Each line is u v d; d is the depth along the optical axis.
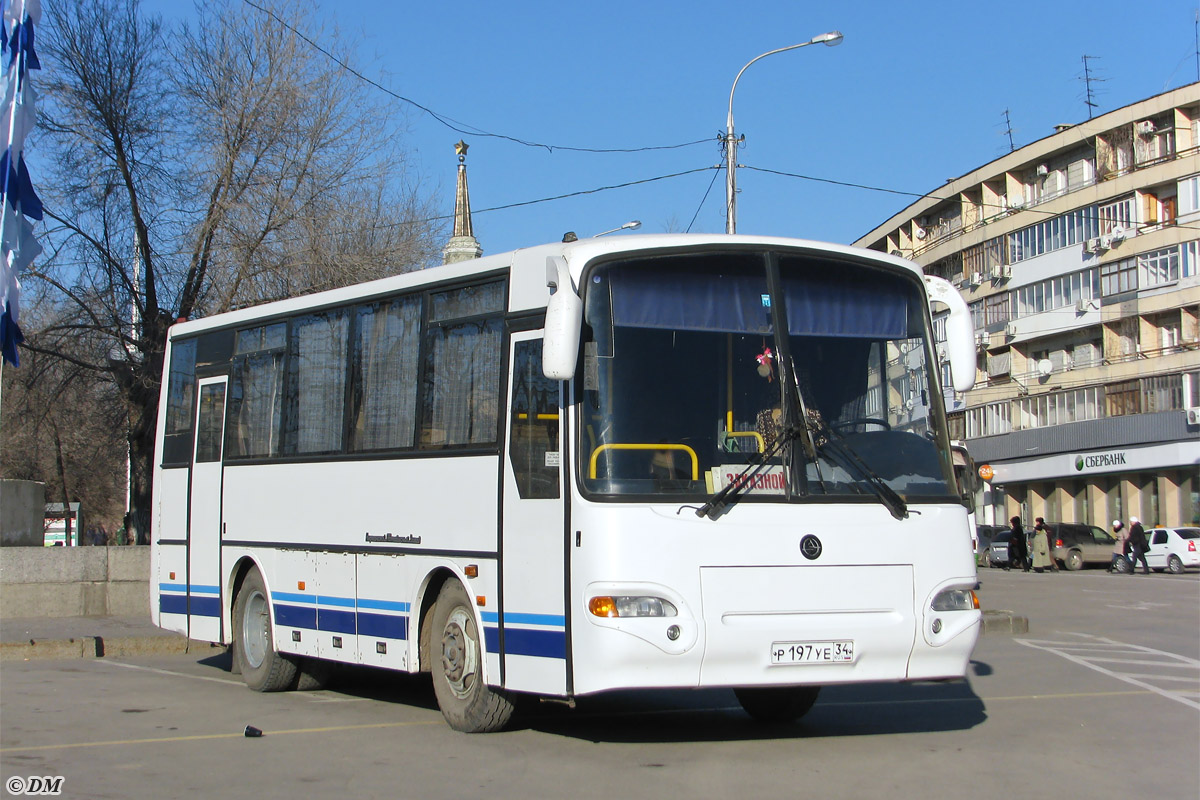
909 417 8.41
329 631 10.52
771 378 8.04
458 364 9.23
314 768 7.76
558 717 10.01
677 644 7.44
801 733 9.16
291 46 26.88
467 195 40.03
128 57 25.72
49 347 25.53
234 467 12.13
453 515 9.03
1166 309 50.44
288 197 26.31
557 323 7.56
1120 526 45.34
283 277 25.98
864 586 7.86
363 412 10.32
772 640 7.59
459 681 9.05
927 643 7.95
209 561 12.45
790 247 8.34
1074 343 56.72
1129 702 10.96
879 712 10.34
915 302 8.65
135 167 25.86
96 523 56.00
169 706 10.65
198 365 13.03
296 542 11.04
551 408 8.13
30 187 14.61
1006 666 13.95
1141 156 52.03
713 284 8.10
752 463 7.83
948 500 8.28
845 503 7.93
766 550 7.68
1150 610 22.98
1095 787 7.17
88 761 8.02
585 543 7.60
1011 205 61.16
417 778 7.42
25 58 14.52
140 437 25.69
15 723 9.64
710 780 7.32
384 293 10.22
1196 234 49.38
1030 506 60.62
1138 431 51.47
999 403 62.03
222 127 25.98
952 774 7.52
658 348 7.90
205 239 25.53
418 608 9.41
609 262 7.95
